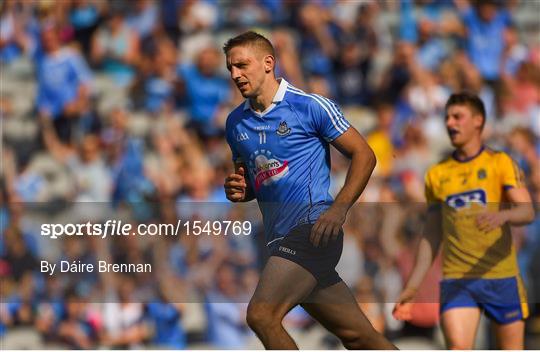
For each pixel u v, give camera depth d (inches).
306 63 1702.8
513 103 1723.7
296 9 1774.1
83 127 1630.2
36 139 1615.4
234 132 647.1
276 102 629.6
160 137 1562.5
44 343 1099.3
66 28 1716.3
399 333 1103.6
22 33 1750.7
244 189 658.8
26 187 1541.6
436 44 1785.2
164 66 1685.5
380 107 1620.3
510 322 747.4
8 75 1737.2
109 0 1748.3
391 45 1819.6
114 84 1700.3
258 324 611.5
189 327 1143.0
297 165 634.2
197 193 1480.1
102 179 1509.6
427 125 1637.6
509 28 1835.6
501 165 747.4
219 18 1800.0
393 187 1478.8
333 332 661.9
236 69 625.6
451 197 754.2
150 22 1744.6
